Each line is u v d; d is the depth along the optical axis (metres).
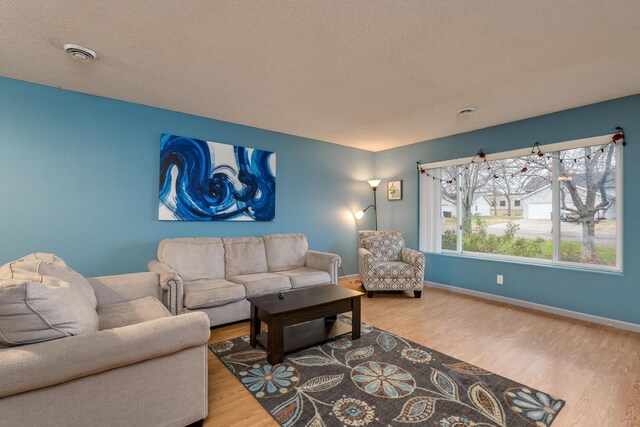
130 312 2.04
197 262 3.25
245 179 3.96
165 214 3.36
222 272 3.44
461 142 4.33
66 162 2.87
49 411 1.21
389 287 4.04
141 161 3.25
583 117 3.23
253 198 4.04
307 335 2.66
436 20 1.81
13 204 2.65
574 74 2.51
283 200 4.40
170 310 2.53
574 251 3.42
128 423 1.37
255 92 2.90
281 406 1.77
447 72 2.48
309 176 4.69
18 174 2.67
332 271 3.74
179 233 3.51
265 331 2.82
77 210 2.92
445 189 4.65
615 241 3.14
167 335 1.44
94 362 1.26
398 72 2.48
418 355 2.40
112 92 2.93
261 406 1.77
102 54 2.21
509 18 1.79
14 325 1.20
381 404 1.79
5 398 1.13
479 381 2.03
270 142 4.25
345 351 2.47
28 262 1.66
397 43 2.06
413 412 1.71
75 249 2.91
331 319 3.04
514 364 2.26
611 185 3.17
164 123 3.39
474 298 4.04
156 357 1.45
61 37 1.99
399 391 1.91
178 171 3.44
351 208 5.27
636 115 2.93
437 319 3.23
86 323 1.42
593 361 2.31
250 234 4.08
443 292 4.35
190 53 2.20
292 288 3.34
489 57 2.24
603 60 2.27
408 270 4.04
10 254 2.64
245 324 3.08
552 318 3.27
